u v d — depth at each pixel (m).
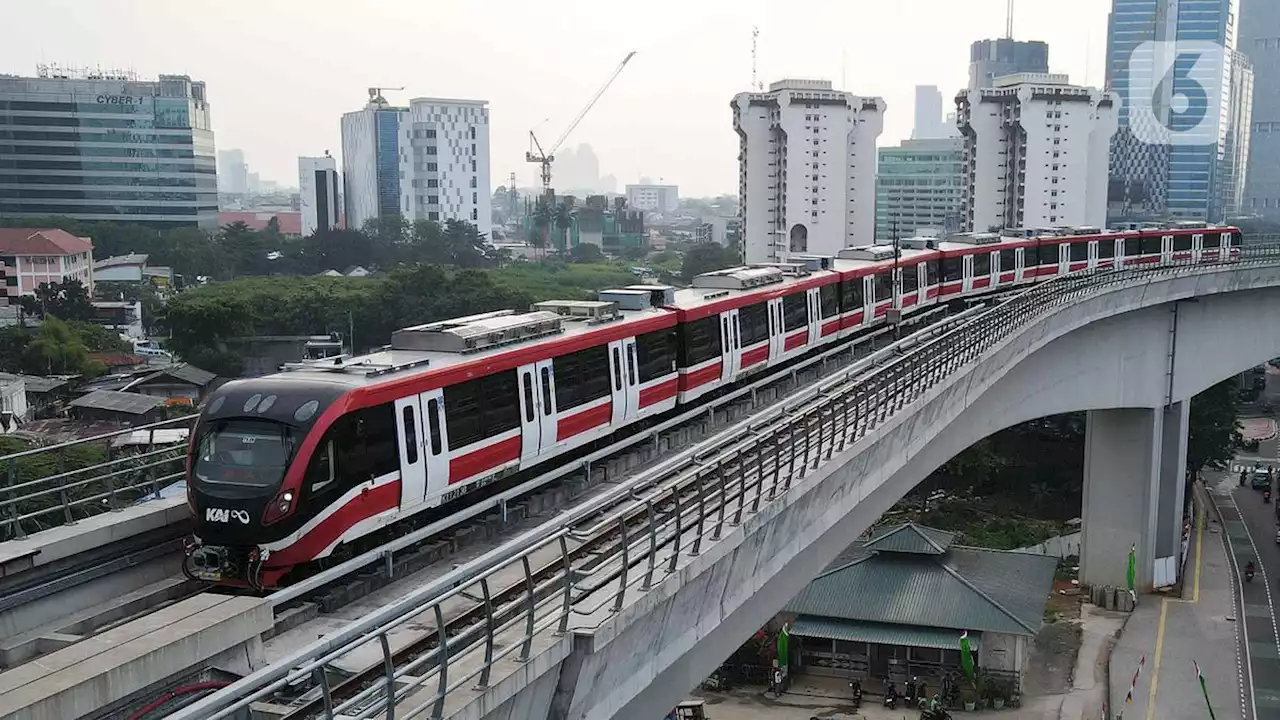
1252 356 54.28
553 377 22.41
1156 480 50.47
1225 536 59.78
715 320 30.00
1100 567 51.09
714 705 37.88
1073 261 58.56
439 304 88.94
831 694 38.62
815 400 28.11
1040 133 110.31
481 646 12.55
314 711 12.34
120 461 19.33
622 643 14.37
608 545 17.69
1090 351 47.16
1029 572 42.25
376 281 112.06
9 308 94.50
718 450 25.89
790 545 20.66
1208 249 66.81
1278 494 66.56
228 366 79.38
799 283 35.97
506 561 11.32
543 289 129.38
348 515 16.69
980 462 63.84
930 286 47.78
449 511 21.14
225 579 16.19
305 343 86.44
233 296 86.38
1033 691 39.72
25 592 15.09
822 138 112.12
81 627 15.30
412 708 11.31
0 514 27.97
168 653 11.58
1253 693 39.88
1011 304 34.28
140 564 17.09
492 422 20.38
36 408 65.19
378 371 17.98
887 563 41.50
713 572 16.80
